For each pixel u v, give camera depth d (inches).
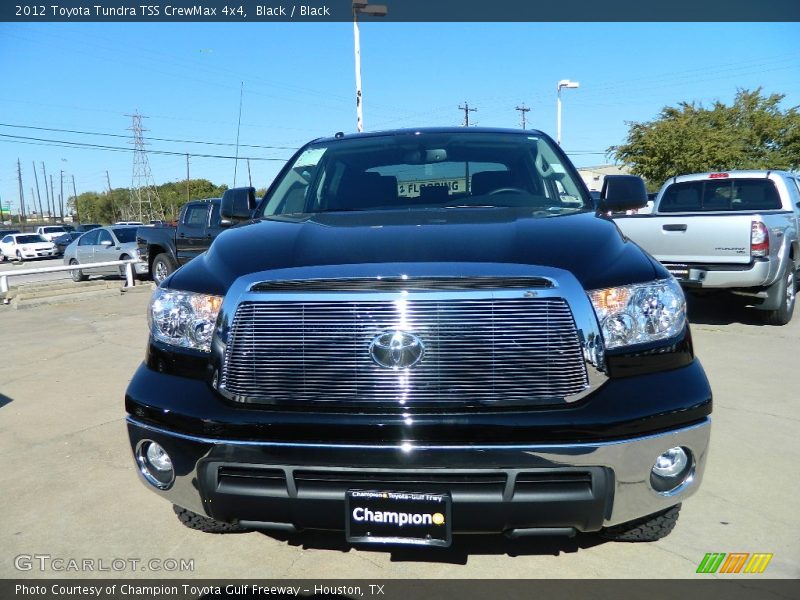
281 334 85.5
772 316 294.7
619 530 101.8
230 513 88.8
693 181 370.9
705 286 283.7
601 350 83.9
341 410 83.8
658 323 88.5
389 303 83.0
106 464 148.3
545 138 156.6
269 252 95.4
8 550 111.7
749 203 350.6
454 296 82.6
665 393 85.2
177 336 94.3
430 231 99.2
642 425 82.3
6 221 4798.2
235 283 89.2
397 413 82.6
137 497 131.1
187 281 97.0
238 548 110.7
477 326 82.5
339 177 146.1
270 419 83.9
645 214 302.5
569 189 138.6
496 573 101.0
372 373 83.3
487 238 94.4
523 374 82.7
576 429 80.5
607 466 81.5
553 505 82.0
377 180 143.3
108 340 301.6
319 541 112.3
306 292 85.0
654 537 103.2
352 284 84.1
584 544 108.6
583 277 85.9
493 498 81.5
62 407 192.5
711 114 1171.9
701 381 88.6
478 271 83.1
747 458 142.6
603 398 83.0
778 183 339.3
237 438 84.8
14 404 196.5
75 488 135.6
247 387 86.5
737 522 115.0
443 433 80.8
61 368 244.4
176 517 122.5
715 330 287.4
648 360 87.0
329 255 90.5
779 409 175.3
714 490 127.4
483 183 139.2
